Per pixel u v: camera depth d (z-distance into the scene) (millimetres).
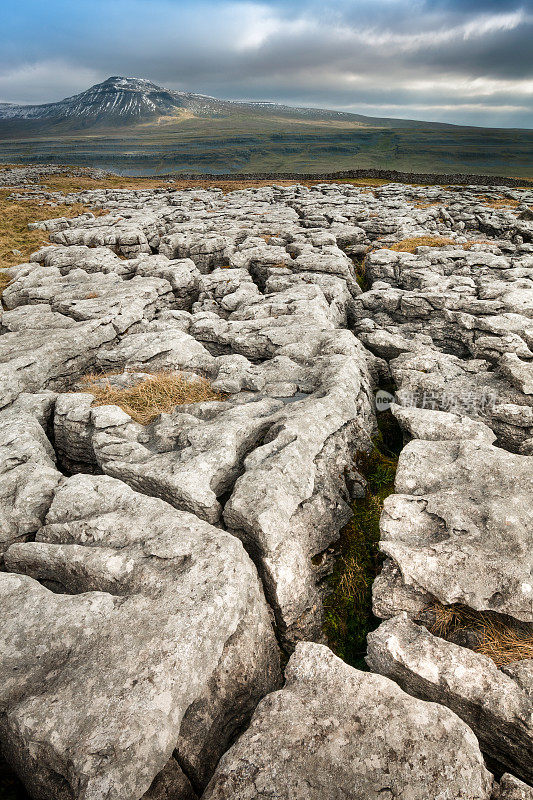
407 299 20234
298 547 8992
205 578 7102
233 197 54375
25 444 10570
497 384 14766
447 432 11578
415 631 7438
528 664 6637
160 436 11312
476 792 5191
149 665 5945
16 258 32688
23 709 5656
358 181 70438
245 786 5270
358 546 10211
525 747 6113
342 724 5730
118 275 26312
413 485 9844
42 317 18969
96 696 5668
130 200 57188
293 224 34656
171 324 19344
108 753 5203
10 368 14773
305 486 9648
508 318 17641
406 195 53625
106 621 6566
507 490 9047
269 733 5715
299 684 6441
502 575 7660
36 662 6293
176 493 9352
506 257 25141
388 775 5246
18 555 8297
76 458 12602
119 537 8094
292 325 17281
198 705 6453
